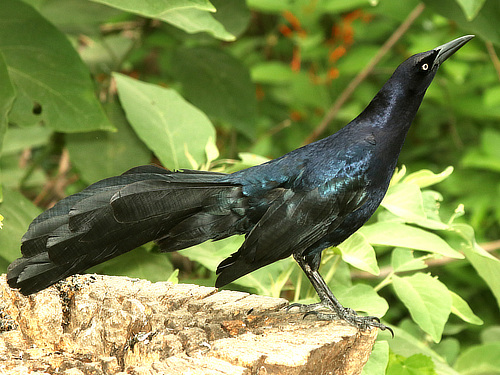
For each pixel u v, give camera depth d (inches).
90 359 166.2
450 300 172.6
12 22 179.9
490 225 223.8
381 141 170.7
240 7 186.5
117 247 167.5
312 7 207.5
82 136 184.7
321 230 169.9
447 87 216.7
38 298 168.7
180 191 168.1
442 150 235.8
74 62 180.9
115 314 167.6
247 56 253.6
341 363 168.1
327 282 174.7
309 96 212.8
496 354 180.2
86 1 187.0
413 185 173.5
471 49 208.7
